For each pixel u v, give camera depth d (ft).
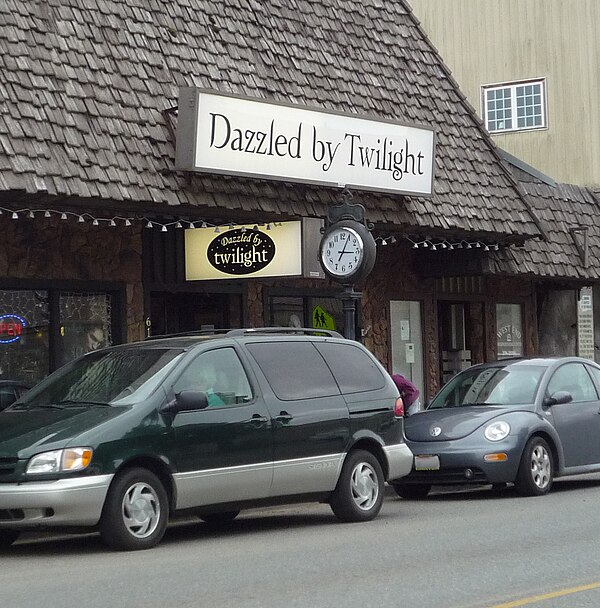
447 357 76.79
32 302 51.34
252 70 57.00
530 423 47.73
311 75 60.13
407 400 56.44
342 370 40.98
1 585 28.53
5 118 44.42
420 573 29.04
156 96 51.26
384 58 65.51
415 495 49.80
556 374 50.90
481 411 48.55
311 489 38.86
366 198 58.23
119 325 54.03
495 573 28.96
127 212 49.90
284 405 38.24
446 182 63.77
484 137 68.69
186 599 25.99
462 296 75.51
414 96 65.72
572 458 49.65
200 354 37.01
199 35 55.47
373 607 24.85
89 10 51.08
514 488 52.01
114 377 36.73
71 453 32.71
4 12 47.44
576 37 97.81
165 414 34.94
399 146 58.49
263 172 52.03
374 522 40.37
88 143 46.96
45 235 51.29
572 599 25.79
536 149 98.84
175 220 52.70
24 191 43.47
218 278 53.93
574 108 97.60
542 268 72.79
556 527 37.40
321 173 54.60
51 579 29.14
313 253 51.96
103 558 32.60
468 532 36.68
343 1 65.46
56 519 32.48
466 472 46.50
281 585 27.58
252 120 51.34
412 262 71.10
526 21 99.81
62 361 52.21
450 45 102.73
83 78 48.60
